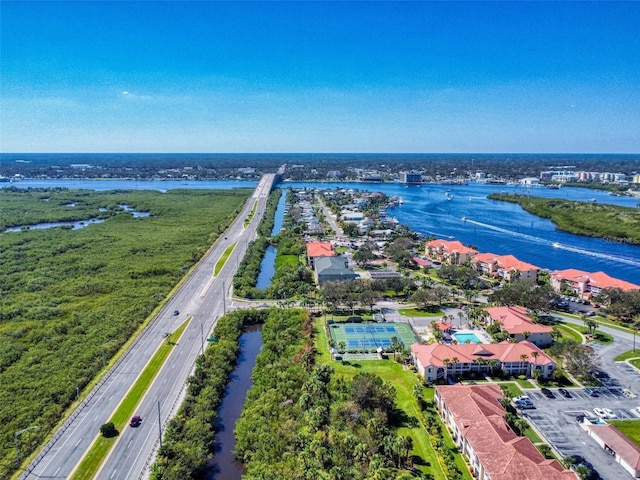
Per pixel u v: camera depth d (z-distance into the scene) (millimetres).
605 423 124625
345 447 111500
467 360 151375
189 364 159000
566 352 153125
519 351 154625
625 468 108250
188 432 119125
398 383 148625
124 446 116625
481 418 116812
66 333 184375
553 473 98062
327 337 181625
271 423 124312
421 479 104750
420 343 176000
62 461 111000
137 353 167125
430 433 122125
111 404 134875
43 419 126812
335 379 145875
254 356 173000
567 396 140125
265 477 102875
